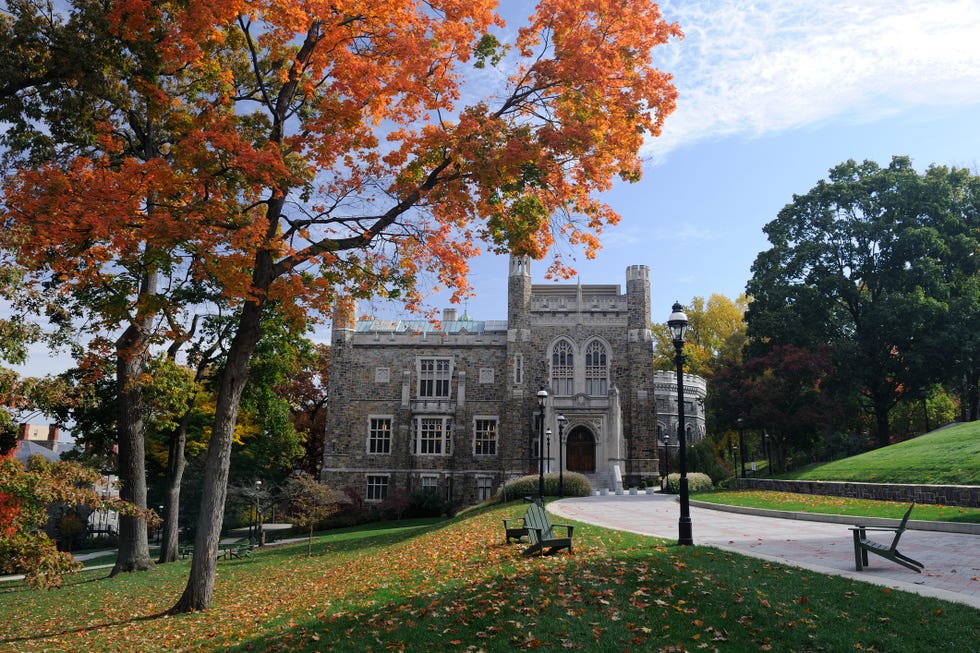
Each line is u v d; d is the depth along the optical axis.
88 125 18.77
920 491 23.48
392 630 9.86
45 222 12.89
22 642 13.43
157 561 28.42
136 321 17.56
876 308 46.25
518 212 14.99
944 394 58.88
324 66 14.44
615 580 11.20
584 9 14.26
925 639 7.97
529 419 53.09
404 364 55.44
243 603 15.11
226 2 12.78
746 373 50.84
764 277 53.00
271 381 29.64
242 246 12.95
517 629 9.23
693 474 43.12
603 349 54.41
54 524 51.19
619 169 16.09
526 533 17.08
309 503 41.75
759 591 10.16
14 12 16.09
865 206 49.97
